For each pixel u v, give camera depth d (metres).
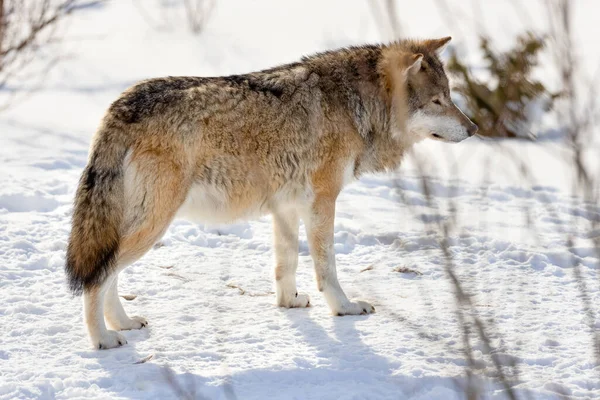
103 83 32.94
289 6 50.22
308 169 13.23
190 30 43.66
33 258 15.09
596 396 9.84
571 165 7.45
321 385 10.39
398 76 7.91
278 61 36.81
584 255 16.20
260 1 51.97
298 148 13.12
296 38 41.47
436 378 10.39
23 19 28.50
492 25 37.25
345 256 16.30
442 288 14.36
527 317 12.83
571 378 10.37
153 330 12.27
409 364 10.94
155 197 11.80
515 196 20.53
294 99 13.16
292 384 10.41
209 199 12.61
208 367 10.84
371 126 14.01
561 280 14.80
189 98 12.20
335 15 47.12
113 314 12.24
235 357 11.22
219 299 13.84
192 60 37.22
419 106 14.12
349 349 11.49
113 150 11.62
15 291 13.60
